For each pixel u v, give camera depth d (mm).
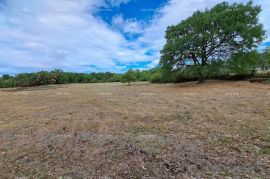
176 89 19234
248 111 7980
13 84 47938
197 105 9875
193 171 3709
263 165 3855
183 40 22000
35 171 3904
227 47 22594
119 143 5113
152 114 8336
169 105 10344
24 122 7938
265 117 7004
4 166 4152
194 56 23422
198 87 19016
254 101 9914
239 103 9664
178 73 24688
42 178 3641
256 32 20828
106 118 7984
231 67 21719
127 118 7832
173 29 24641
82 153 4625
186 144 4918
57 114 9312
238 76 23094
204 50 23016
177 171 3723
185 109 9055
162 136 5559
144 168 3857
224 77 24312
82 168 3943
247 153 4359
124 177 3592
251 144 4801
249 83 18469
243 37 21266
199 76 24203
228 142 4973
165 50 23359
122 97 15070
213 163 3980
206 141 5090
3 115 9695
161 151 4543
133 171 3770
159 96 14500
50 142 5422
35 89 32812
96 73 69250
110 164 4059
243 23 21141
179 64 24047
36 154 4684
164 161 4086
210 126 6336
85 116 8547
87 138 5617
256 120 6707
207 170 3732
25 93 23656
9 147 5188
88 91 23438
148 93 17219
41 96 19000
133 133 5926
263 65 26578
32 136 6055
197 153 4406
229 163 3967
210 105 9656
